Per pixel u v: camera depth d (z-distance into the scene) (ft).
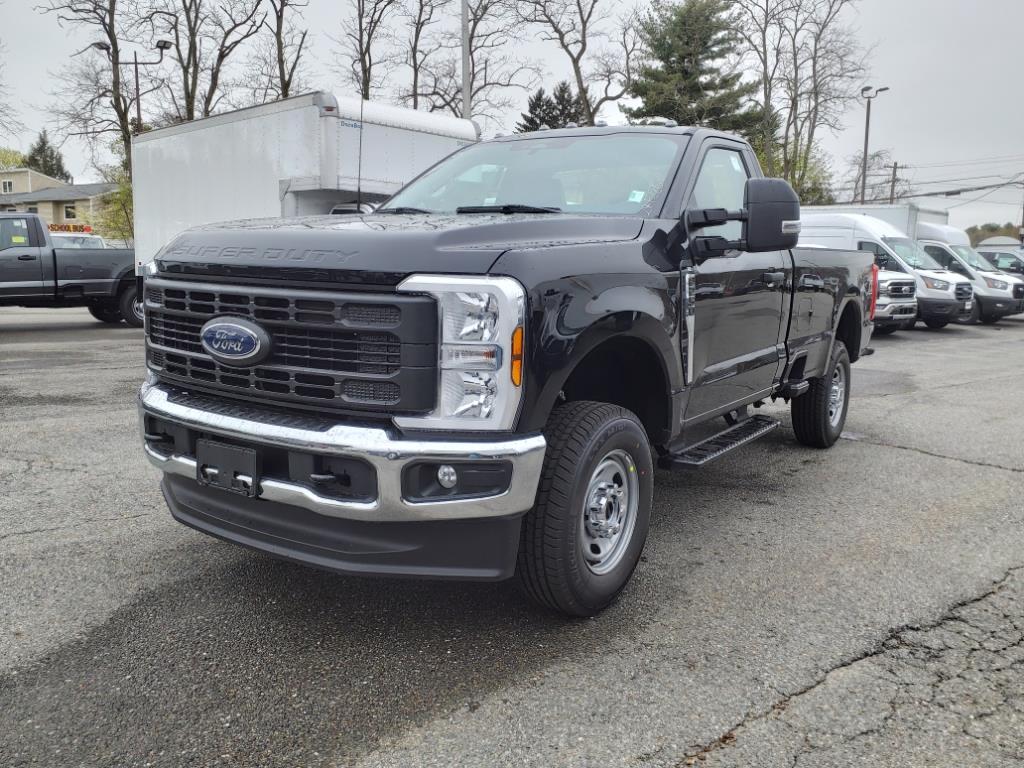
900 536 14.93
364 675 9.80
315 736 8.59
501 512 9.46
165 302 11.19
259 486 9.93
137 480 17.37
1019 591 12.51
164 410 10.89
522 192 14.12
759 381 16.43
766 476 18.99
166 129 45.11
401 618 11.28
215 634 10.73
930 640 10.87
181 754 8.27
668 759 8.27
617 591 11.48
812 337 18.76
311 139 36.58
